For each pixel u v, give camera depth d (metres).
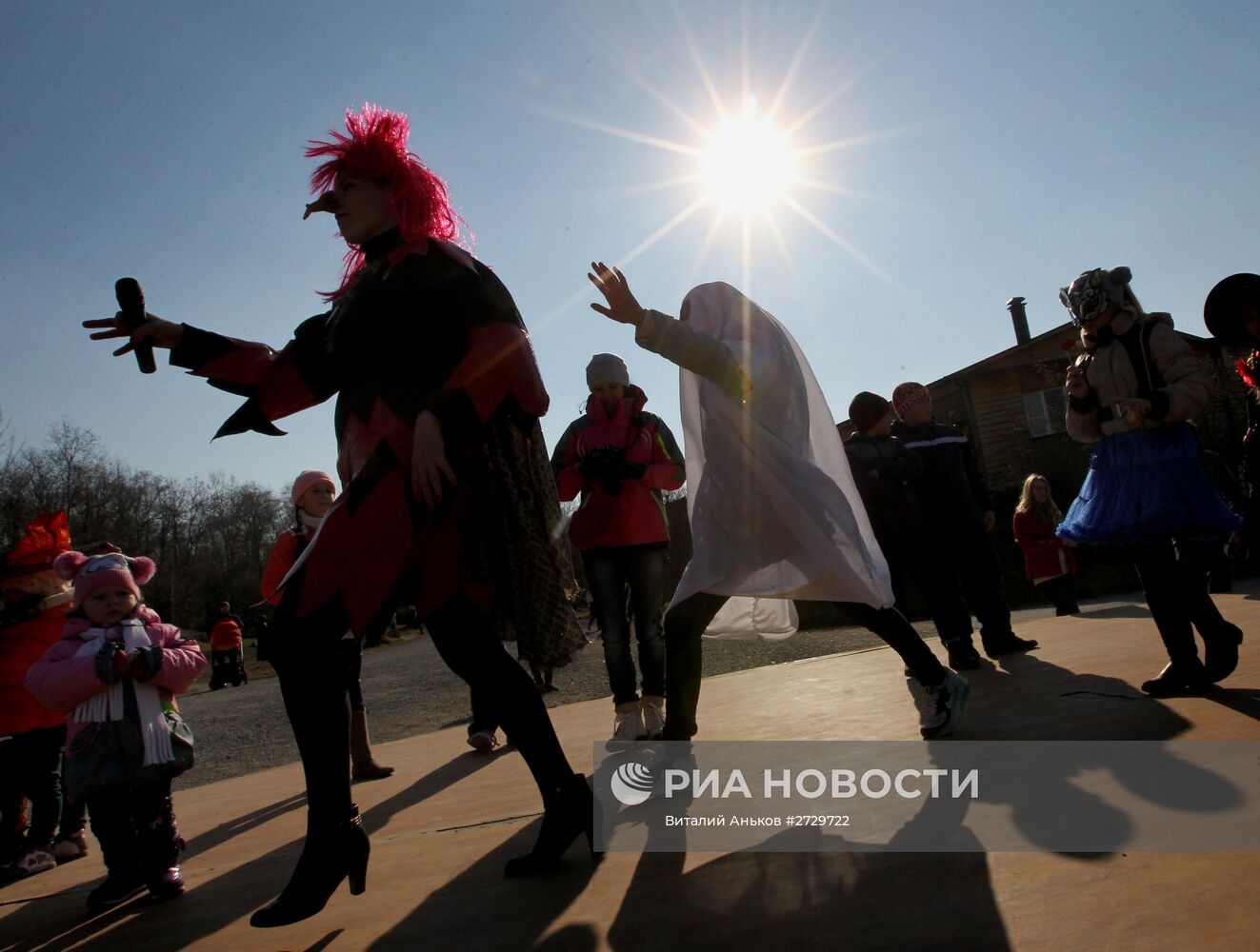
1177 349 3.12
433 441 1.97
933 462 5.13
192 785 5.43
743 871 2.00
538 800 3.06
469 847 2.51
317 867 1.89
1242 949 1.37
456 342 2.07
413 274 2.13
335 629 1.95
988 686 4.00
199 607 60.97
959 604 4.87
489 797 3.24
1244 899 1.53
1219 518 3.04
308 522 4.07
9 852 3.16
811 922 1.68
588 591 4.15
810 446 2.90
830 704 4.00
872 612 2.94
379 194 2.25
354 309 2.17
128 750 2.48
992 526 5.51
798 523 2.64
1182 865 1.69
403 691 10.64
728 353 2.66
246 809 3.71
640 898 1.92
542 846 2.16
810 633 9.99
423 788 3.59
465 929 1.86
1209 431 18.33
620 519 4.09
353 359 2.15
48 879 3.01
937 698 3.00
